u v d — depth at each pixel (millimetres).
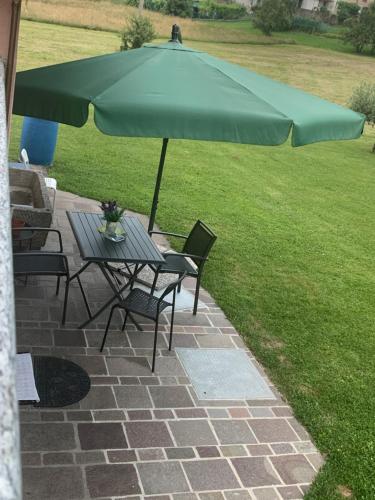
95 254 5008
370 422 4828
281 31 43000
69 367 4695
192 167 13289
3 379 957
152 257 5191
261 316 6379
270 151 17641
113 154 12906
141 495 3564
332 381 5363
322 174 15633
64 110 4453
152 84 4598
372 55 42438
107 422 4141
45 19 32969
